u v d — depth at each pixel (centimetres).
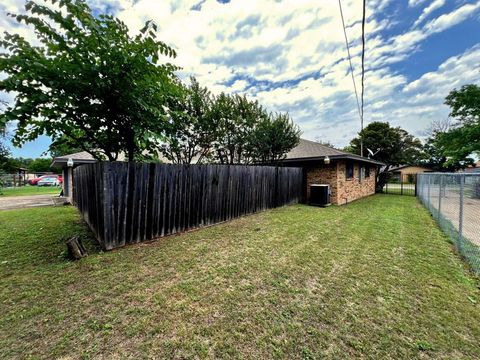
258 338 185
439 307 227
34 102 336
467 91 1499
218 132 804
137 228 420
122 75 360
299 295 247
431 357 169
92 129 425
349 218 646
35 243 420
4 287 260
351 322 205
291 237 457
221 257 351
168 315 211
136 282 272
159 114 405
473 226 420
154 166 446
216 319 207
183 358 165
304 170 1016
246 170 688
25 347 173
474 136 1504
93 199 462
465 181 425
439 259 347
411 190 1744
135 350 171
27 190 1989
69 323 200
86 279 279
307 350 173
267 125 938
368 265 324
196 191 531
